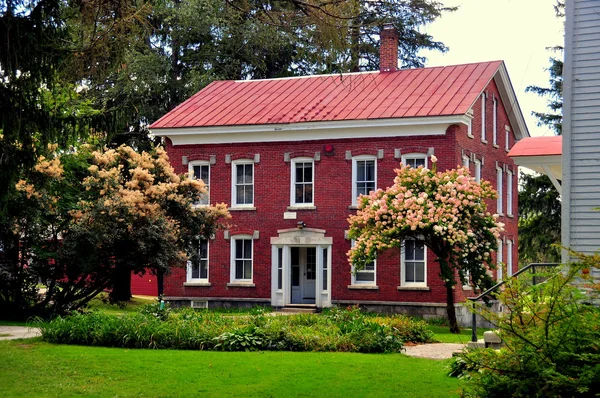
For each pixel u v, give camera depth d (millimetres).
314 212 34344
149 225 25391
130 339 18938
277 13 12930
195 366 15688
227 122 35688
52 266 25734
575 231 14398
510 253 39500
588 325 9516
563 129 14617
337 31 12414
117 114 14648
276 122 34656
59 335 19609
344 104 35031
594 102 14414
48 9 13039
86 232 24188
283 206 34969
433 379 14312
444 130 32094
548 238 46375
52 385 13641
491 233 26703
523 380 9477
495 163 37688
